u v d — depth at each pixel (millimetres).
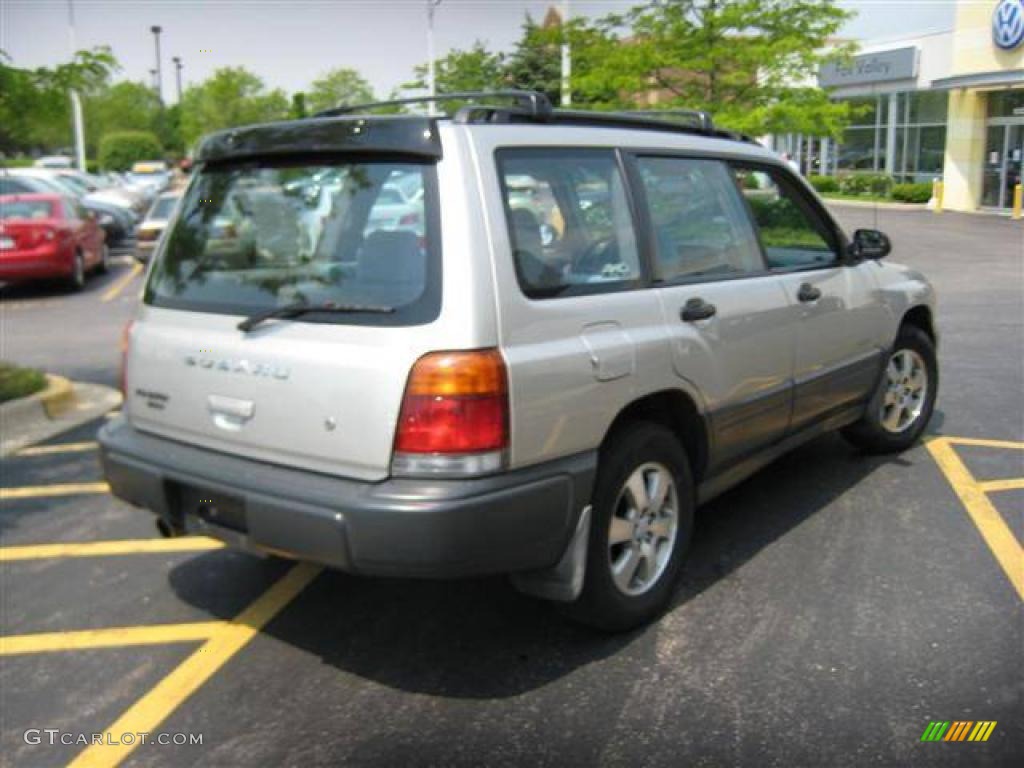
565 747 3238
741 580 4414
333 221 3551
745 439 4512
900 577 4410
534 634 4004
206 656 3922
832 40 28891
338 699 3578
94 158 62500
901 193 30844
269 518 3393
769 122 17062
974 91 28344
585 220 3734
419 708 3500
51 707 3590
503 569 3307
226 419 3658
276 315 3506
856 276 5367
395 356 3225
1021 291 13086
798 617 4059
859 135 34688
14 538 5215
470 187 3324
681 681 3604
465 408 3178
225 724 3451
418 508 3135
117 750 3312
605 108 17750
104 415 7773
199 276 3910
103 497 5836
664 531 4070
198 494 3670
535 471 3383
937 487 5562
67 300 15016
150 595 4492
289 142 3686
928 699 3445
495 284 3281
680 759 3156
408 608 4285
